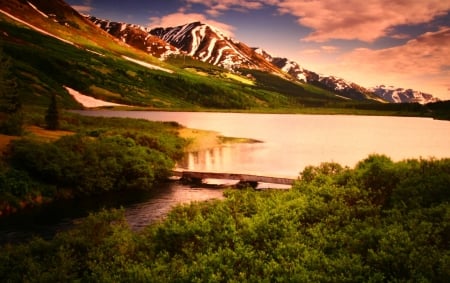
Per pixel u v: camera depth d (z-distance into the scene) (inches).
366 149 3494.1
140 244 643.5
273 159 2829.7
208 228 621.0
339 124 6914.4
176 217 716.7
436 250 453.7
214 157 2886.3
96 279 532.4
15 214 1489.9
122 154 2079.2
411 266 423.5
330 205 658.2
